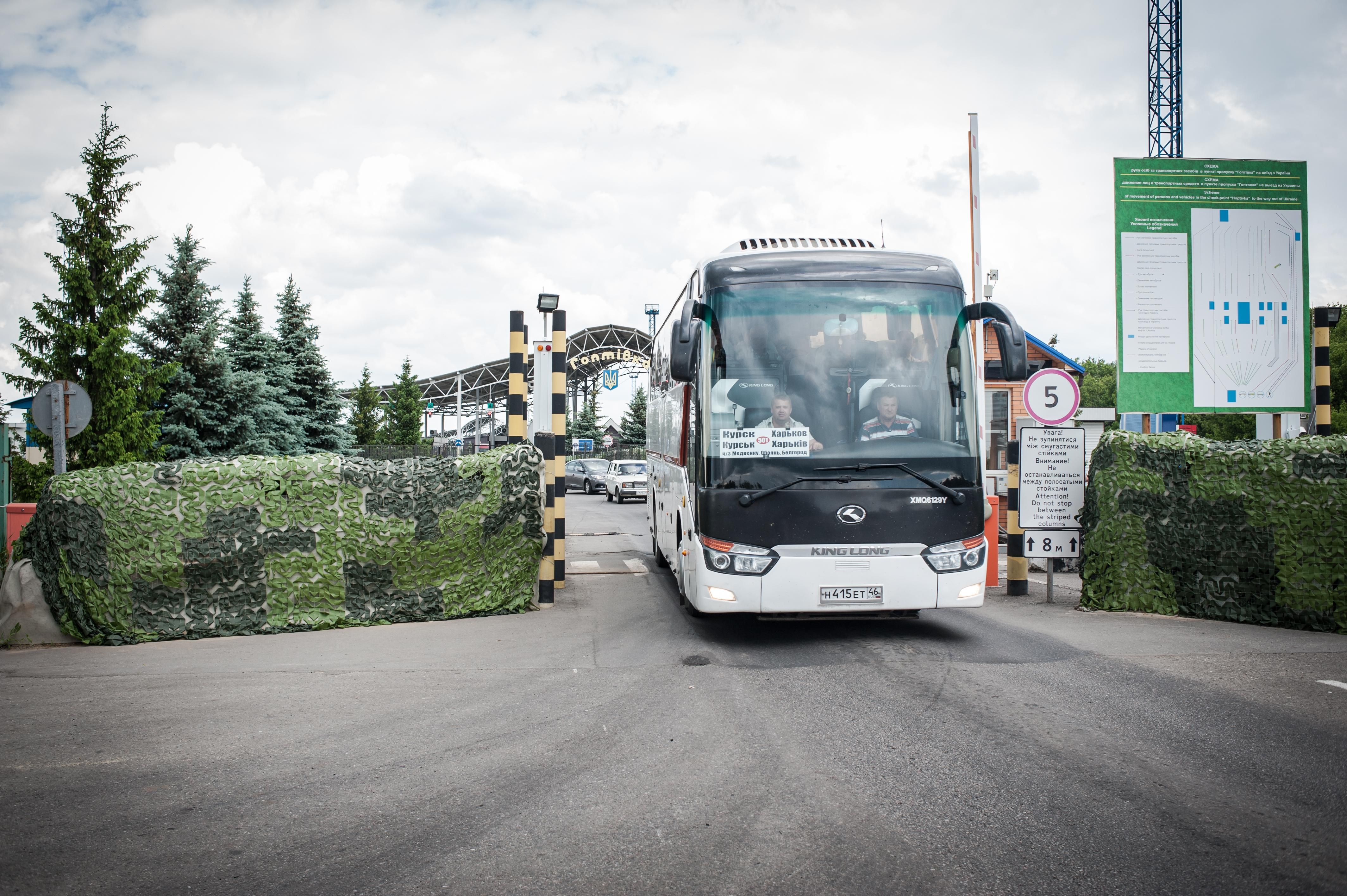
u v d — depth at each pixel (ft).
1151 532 31.73
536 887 11.45
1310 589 28.37
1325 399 43.80
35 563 29.63
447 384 226.99
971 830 13.03
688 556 28.12
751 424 25.72
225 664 25.58
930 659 24.66
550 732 18.34
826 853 12.32
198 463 30.53
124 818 14.05
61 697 22.04
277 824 13.71
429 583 32.32
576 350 210.38
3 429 49.96
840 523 25.38
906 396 26.11
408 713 20.03
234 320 102.63
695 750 16.96
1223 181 44.06
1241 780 14.92
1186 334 44.01
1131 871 11.62
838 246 29.86
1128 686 21.40
